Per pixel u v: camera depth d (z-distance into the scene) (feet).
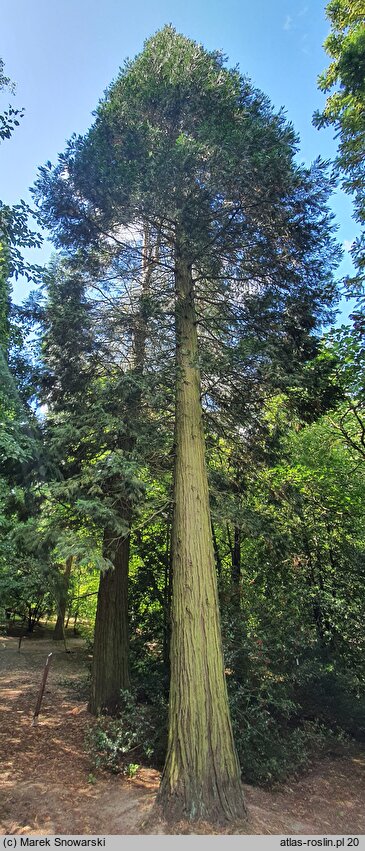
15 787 14.28
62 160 19.86
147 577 28.40
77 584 50.65
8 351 23.21
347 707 22.61
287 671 21.24
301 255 22.07
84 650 45.14
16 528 20.97
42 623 71.51
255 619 22.86
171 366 20.06
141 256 23.03
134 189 18.84
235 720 17.48
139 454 19.12
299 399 23.12
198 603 15.05
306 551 28.50
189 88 22.84
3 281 20.70
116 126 22.76
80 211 21.01
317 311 23.03
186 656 14.33
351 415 30.66
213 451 25.59
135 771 16.33
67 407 22.99
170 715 14.15
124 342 23.43
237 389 23.13
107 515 16.26
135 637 27.20
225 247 21.75
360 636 25.57
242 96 24.68
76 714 23.11
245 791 15.56
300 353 23.41
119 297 23.25
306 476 29.43
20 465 21.02
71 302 21.65
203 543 16.22
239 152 18.71
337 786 17.43
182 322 21.56
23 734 19.81
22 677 34.37
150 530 28.63
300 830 12.84
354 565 28.40
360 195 22.72
